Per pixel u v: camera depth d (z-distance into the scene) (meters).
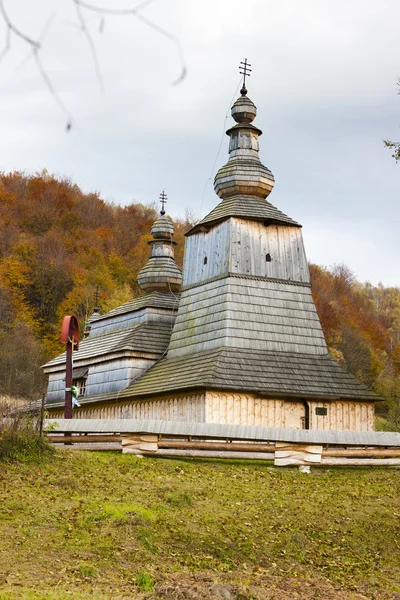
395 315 114.50
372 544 20.12
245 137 41.44
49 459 22.92
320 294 100.69
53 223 103.12
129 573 16.05
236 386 33.97
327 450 27.27
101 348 46.53
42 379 65.44
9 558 15.88
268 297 37.94
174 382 36.59
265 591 15.34
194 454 26.05
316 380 36.09
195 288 40.03
